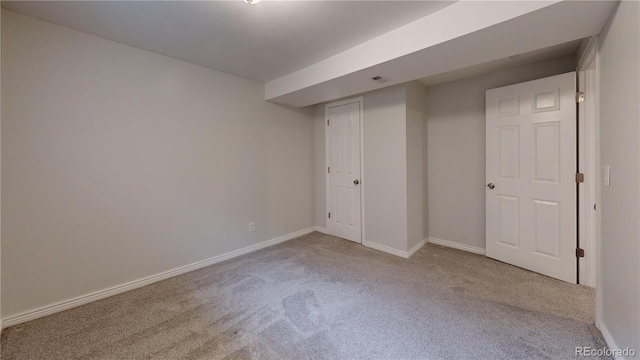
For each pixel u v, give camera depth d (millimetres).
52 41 1995
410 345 1665
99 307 2133
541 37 1803
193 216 2848
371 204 3484
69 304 2111
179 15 1890
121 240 2369
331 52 2545
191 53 2545
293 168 3922
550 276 2529
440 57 2129
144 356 1603
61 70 2039
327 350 1634
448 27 1840
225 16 1907
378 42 2242
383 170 3316
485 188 3102
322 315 1995
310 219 4215
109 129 2279
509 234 2822
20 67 1876
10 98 1847
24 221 1922
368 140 3475
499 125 2826
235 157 3213
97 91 2209
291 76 3107
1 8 1788
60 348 1671
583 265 2361
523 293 2250
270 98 3432
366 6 1812
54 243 2045
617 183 1481
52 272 2041
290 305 2137
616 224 1503
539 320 1880
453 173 3369
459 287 2379
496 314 1962
